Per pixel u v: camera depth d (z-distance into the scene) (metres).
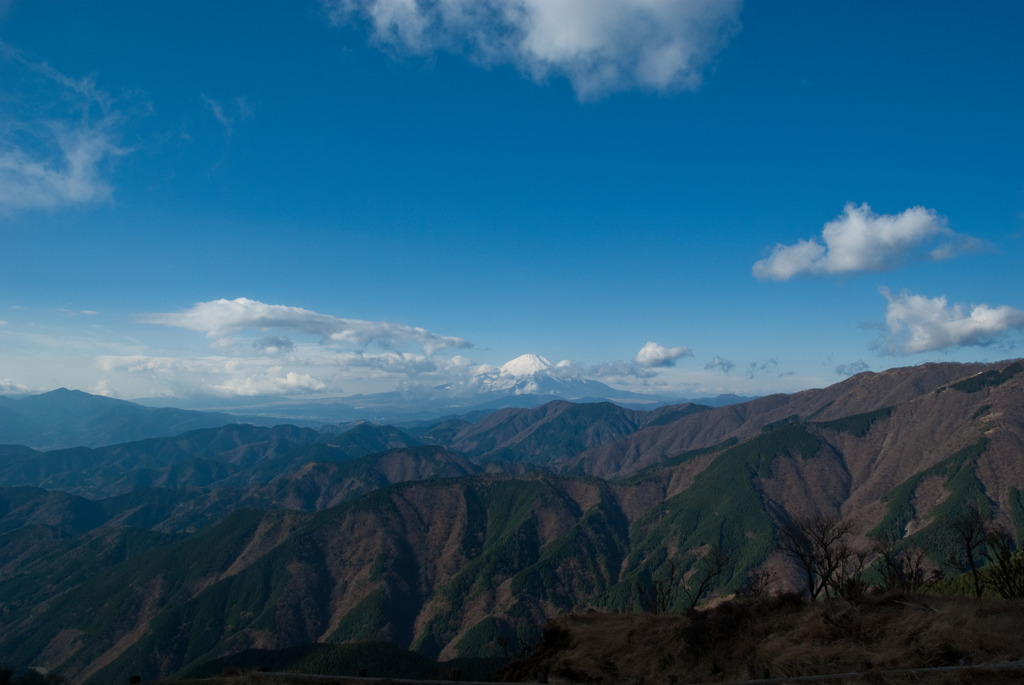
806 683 21.00
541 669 28.88
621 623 38.25
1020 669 18.89
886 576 53.62
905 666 22.08
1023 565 48.09
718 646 30.06
